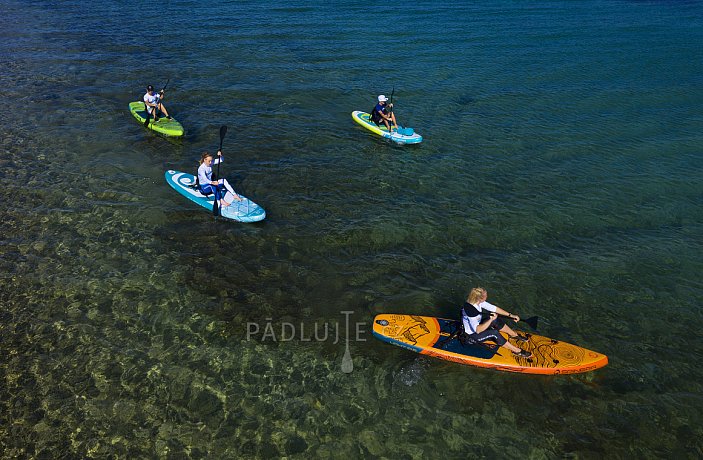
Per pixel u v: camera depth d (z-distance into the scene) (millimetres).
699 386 9914
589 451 8617
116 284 11719
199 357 10031
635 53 32875
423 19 39062
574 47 33812
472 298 9719
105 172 16141
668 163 19141
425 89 25312
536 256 13648
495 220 15133
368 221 14727
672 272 13195
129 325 10656
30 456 8086
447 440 8703
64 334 10328
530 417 9180
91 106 20688
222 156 17688
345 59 28797
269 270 12547
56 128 18719
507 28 37938
